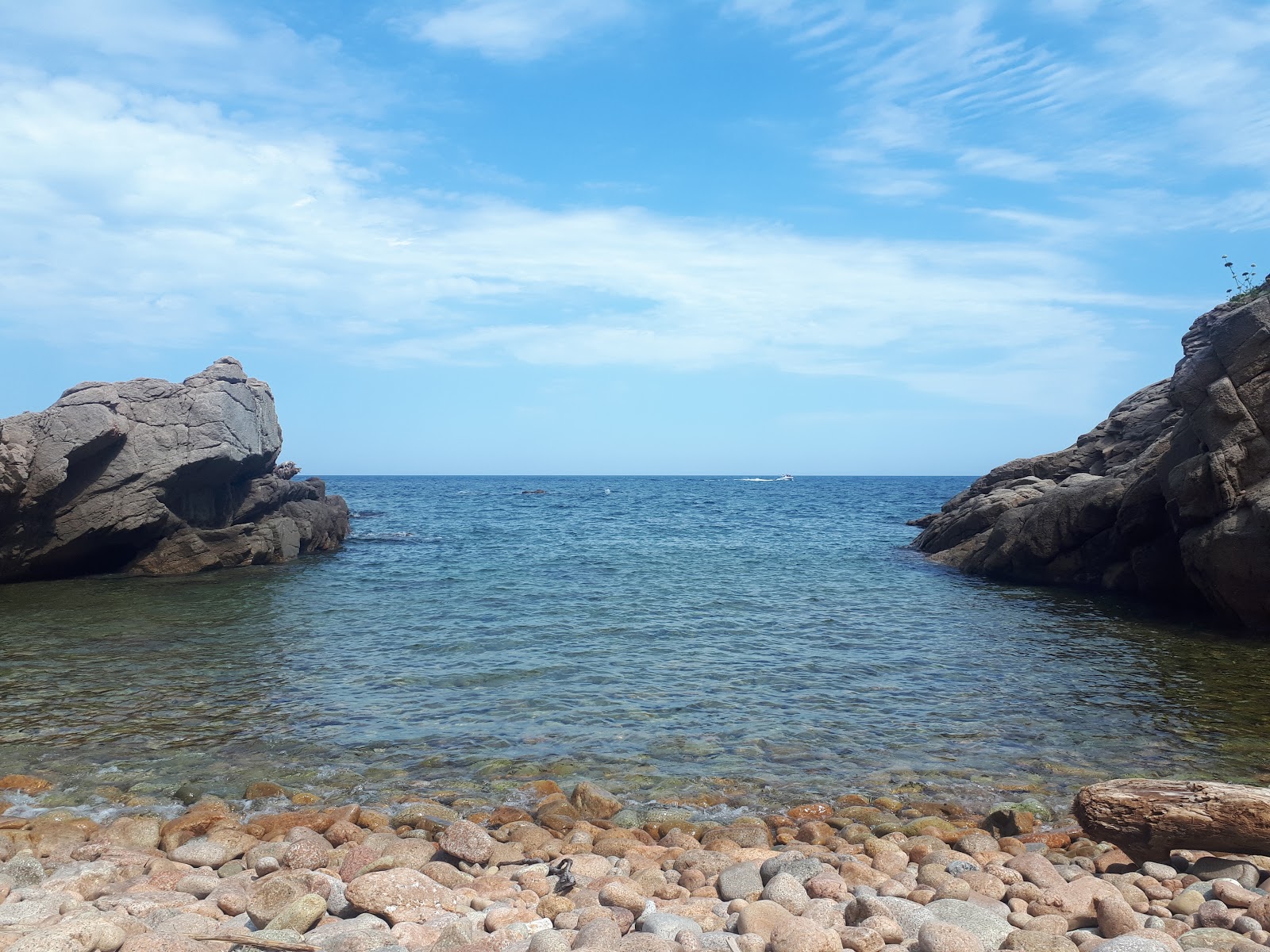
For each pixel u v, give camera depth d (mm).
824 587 26031
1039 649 17031
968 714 12352
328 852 7246
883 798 9125
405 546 40062
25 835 7801
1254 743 11094
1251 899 5742
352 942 5152
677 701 12938
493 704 12773
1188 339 31297
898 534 47438
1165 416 29797
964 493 37656
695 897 6496
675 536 45938
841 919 5664
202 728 11570
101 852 7508
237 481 36656
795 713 12336
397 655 16141
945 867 7020
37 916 5777
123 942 5113
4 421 26672
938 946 4941
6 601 23469
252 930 5754
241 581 27766
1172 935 5344
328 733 11375
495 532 47969
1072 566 26844
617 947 4957
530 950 4949
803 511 72250
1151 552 23906
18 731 11414
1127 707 12766
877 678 14469
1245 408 19938
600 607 21906
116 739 11109
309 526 36906
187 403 32219
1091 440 33344
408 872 6168
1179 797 6676
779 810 8891
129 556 31859
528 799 9141
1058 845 7844
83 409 28484
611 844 7684
